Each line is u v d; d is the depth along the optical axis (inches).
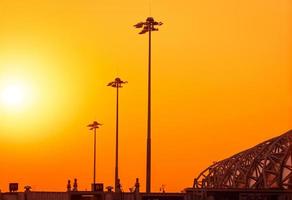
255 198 6727.4
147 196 7185.0
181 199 6988.2
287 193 6702.8
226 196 6737.2
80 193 7652.6
